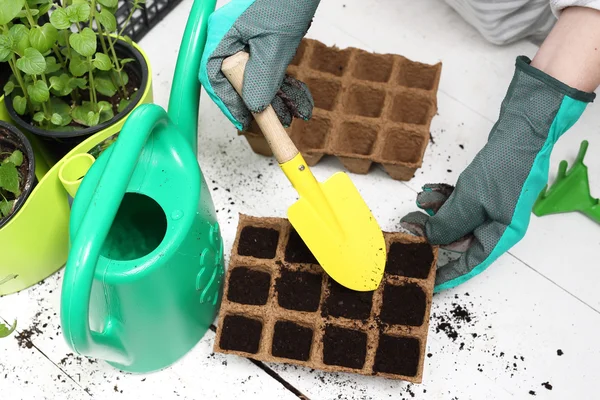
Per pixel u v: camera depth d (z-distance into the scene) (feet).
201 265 3.42
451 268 3.61
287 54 3.46
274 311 3.54
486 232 3.51
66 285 2.92
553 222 3.94
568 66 3.30
